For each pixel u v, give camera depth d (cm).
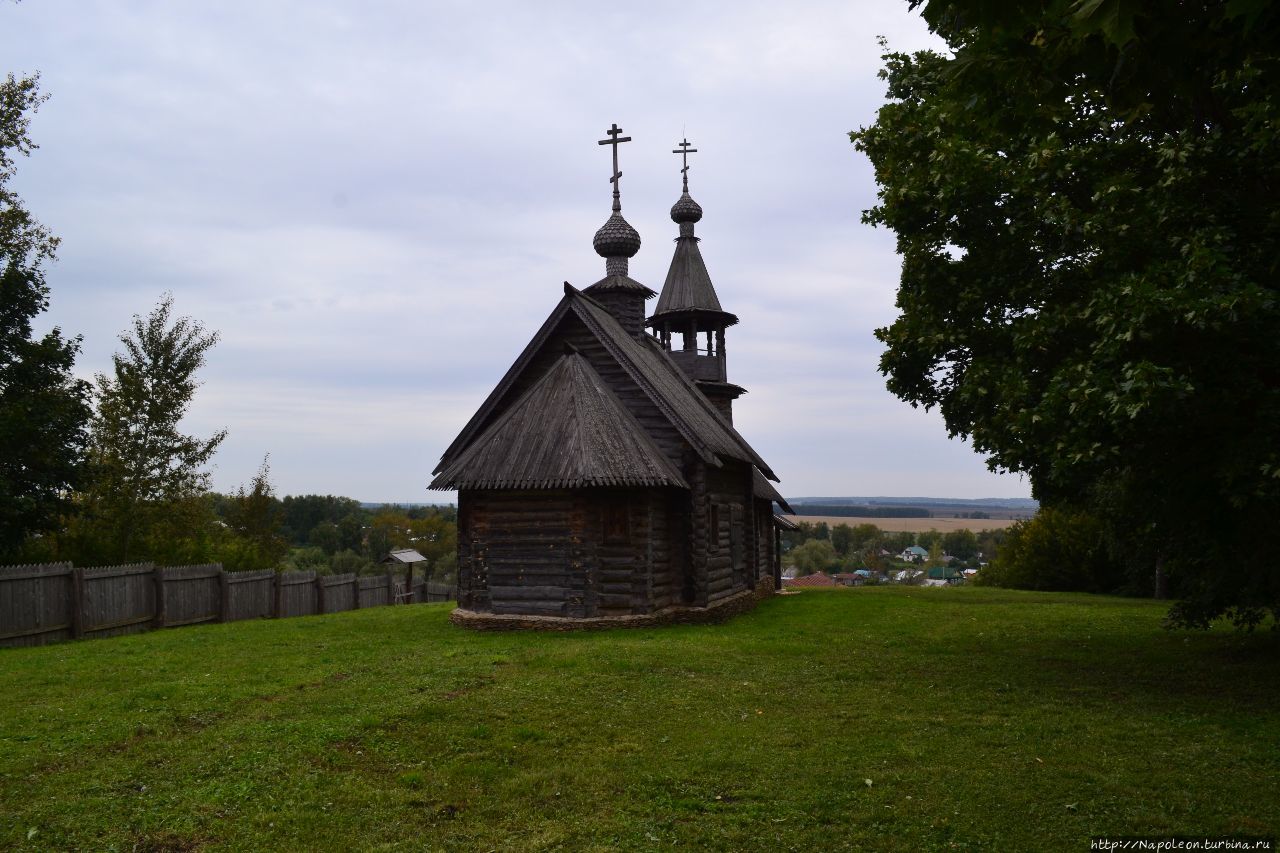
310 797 945
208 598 2573
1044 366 1485
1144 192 1341
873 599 3023
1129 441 1295
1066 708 1314
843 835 870
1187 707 1320
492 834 880
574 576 2088
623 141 3086
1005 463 1492
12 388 2630
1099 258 1402
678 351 3631
